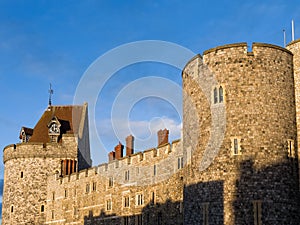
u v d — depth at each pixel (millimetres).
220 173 29297
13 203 58281
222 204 28812
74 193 54344
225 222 28469
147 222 41938
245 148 29078
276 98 29922
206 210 29391
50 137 60750
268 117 29484
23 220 57281
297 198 29297
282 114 29875
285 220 28344
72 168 58438
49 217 57312
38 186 58219
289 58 31047
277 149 29219
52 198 57594
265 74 29984
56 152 59250
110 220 47562
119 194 46844
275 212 28203
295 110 30594
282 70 30516
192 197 30531
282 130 29656
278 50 30625
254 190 28422
